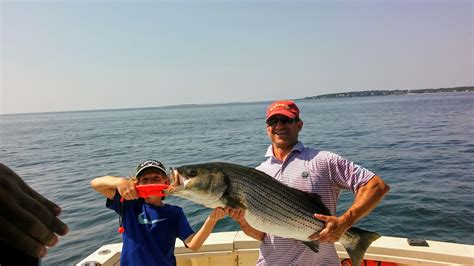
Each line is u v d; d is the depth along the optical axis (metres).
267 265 3.67
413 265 4.01
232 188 3.39
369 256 4.16
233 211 3.39
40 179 15.56
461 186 10.76
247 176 3.45
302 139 24.84
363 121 39.41
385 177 12.44
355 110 66.00
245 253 4.46
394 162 15.04
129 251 3.39
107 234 8.18
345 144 21.38
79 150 27.08
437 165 14.01
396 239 4.33
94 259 4.12
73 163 20.14
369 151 18.38
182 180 3.34
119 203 3.46
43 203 0.81
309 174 3.67
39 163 20.88
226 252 4.45
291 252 3.57
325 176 3.65
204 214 8.91
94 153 24.31
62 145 31.92
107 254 4.25
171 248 3.54
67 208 10.29
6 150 29.42
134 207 3.57
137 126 58.56
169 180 3.71
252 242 4.46
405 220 8.33
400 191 10.49
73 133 48.88
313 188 3.63
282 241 3.61
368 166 14.48
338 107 85.25
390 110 58.66
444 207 8.95
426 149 18.19
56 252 7.36
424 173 12.75
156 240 3.44
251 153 19.75
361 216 3.31
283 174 3.80
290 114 3.84
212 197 3.36
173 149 23.70
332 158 3.63
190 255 4.44
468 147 18.19
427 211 8.73
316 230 3.51
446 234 7.59
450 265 3.87
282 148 3.96
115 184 3.33
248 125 45.31
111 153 23.75
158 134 38.50
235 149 21.84
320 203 3.52
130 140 33.38
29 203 0.75
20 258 0.73
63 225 0.81
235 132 35.31
